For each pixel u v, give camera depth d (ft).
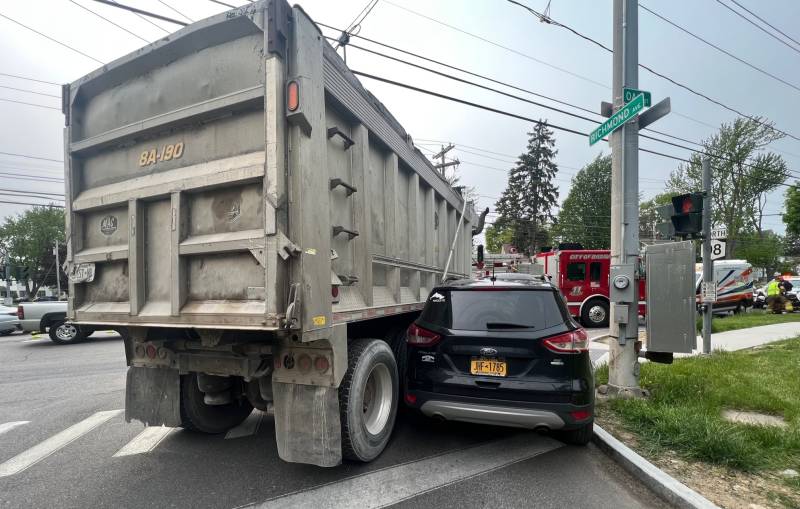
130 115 11.56
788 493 9.89
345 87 11.77
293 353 10.39
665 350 17.53
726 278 66.28
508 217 156.04
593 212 180.14
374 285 14.35
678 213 20.10
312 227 9.35
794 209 104.73
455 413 12.32
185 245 9.89
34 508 9.71
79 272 12.06
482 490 10.49
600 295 48.34
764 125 122.42
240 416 15.21
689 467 11.32
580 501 10.02
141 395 13.12
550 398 11.55
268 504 9.74
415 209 17.75
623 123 16.93
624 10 18.39
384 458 12.36
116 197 11.21
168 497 10.12
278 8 8.93
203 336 9.98
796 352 27.37
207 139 10.16
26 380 24.14
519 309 12.56
